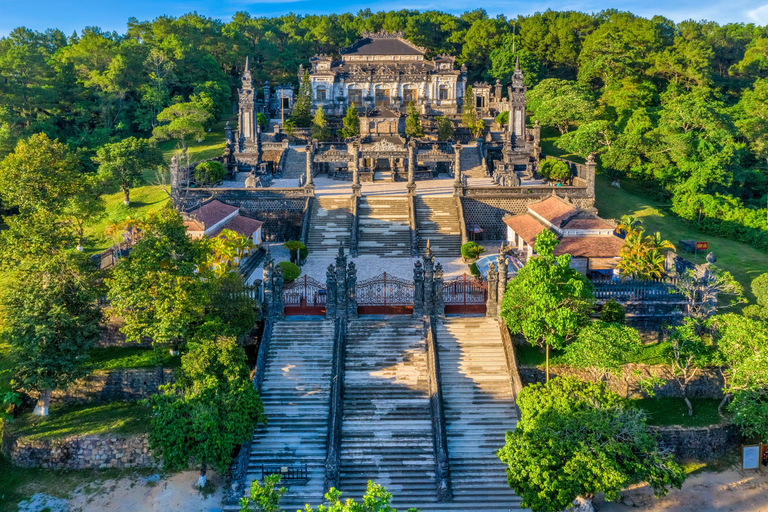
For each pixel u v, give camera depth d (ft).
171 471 139.33
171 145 375.04
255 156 320.29
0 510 127.75
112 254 182.29
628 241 183.93
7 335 146.20
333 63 475.31
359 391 150.51
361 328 166.50
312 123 373.61
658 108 361.10
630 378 156.46
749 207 268.00
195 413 124.88
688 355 148.97
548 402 125.80
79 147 359.46
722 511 127.24
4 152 294.46
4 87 356.18
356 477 133.69
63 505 129.39
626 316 167.02
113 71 392.06
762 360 135.85
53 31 509.76
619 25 499.51
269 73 554.87
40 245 165.27
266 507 93.15
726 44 528.63
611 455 115.55
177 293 141.90
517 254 218.79
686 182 276.21
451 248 225.15
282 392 150.71
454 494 130.82
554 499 113.29
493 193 249.75
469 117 374.84
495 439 141.18
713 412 150.61
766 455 139.85
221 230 199.52
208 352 135.33
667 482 114.83
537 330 144.77
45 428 145.59
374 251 223.30
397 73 440.86
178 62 443.32
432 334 162.61
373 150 287.07
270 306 168.25
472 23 589.73
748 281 214.69
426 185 283.38
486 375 154.40
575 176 279.08
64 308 145.79
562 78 507.71
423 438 140.97
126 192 266.16
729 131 297.33
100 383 156.46
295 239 248.52
